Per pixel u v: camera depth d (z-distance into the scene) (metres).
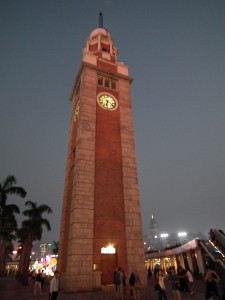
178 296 14.29
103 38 45.22
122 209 28.16
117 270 17.95
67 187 32.53
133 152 32.56
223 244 24.62
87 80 35.38
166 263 46.72
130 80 39.53
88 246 24.34
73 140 36.44
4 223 31.25
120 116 34.72
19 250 65.69
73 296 19.56
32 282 41.88
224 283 14.95
